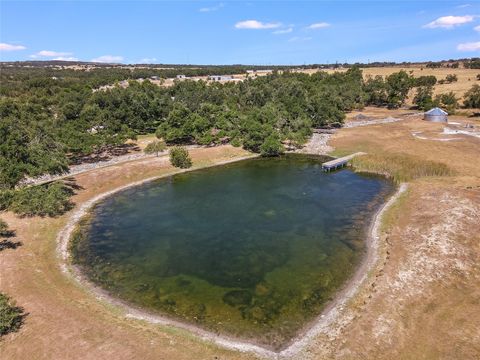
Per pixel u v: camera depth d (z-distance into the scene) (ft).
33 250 126.72
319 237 135.44
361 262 115.55
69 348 76.89
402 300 91.97
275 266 116.88
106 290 105.40
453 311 85.97
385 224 140.46
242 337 84.12
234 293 102.94
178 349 78.38
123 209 169.99
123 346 78.18
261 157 262.67
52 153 175.42
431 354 73.10
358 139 285.02
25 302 94.22
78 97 330.75
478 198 150.51
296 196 180.55
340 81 541.75
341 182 199.21
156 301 99.91
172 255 126.21
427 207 148.25
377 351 75.36
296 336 83.92
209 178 216.74
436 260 109.19
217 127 291.58
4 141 163.73
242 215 159.33
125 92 328.90
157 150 256.73
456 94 485.15
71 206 171.22
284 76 579.89
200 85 439.22
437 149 238.27
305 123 289.94
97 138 242.17
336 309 92.53
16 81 466.29
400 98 477.36
